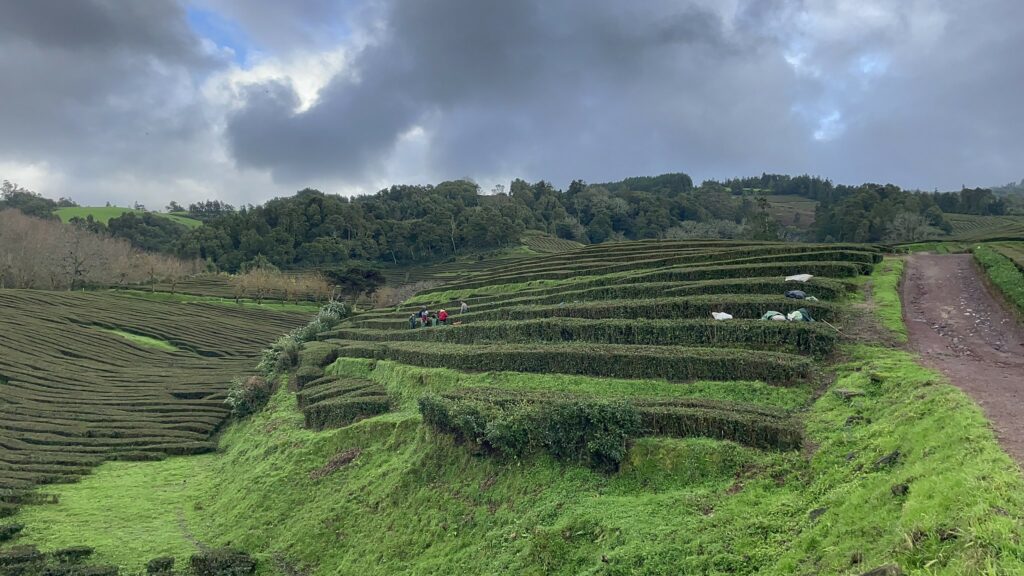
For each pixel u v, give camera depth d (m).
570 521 17.53
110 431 45.69
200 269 147.12
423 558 20.33
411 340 44.97
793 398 21.03
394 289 118.00
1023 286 28.56
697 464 17.83
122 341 76.81
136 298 107.81
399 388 35.78
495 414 22.62
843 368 22.16
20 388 54.91
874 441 15.62
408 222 173.88
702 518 15.52
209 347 79.19
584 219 198.25
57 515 30.64
